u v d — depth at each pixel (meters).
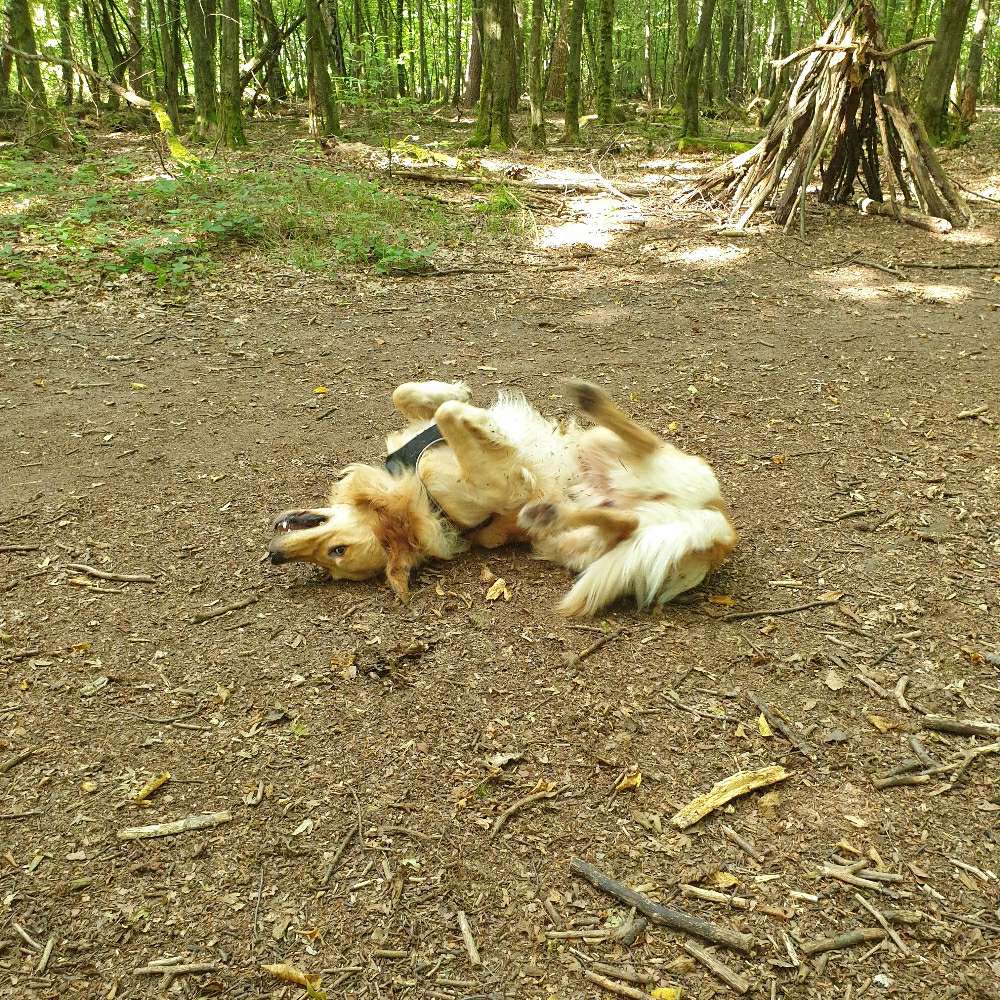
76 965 1.20
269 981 1.18
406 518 1.92
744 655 1.72
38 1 8.99
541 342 3.33
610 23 9.53
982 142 7.88
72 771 1.47
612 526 1.82
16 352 3.16
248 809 1.41
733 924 1.25
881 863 1.33
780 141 4.98
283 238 4.47
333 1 9.92
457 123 10.19
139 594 1.89
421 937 1.24
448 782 1.46
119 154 6.45
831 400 2.78
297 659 1.71
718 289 3.93
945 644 1.74
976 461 2.39
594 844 1.36
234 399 2.83
